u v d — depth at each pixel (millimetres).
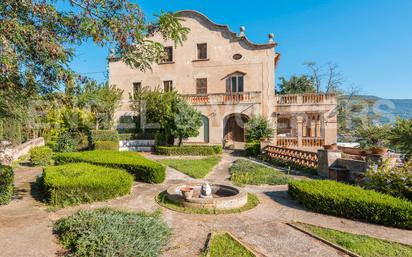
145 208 6730
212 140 21719
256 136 19234
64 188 6949
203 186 7227
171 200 7172
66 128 20578
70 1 4711
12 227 5387
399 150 13461
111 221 4812
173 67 23750
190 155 18562
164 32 5559
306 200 6836
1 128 15539
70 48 5336
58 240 4762
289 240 4867
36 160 14391
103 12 4883
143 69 6074
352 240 4773
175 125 18609
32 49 4746
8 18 4129
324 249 4512
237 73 22578
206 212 6398
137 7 5102
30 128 18156
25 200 7512
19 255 4227
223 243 4668
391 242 4727
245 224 5672
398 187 6906
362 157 10711
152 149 20984
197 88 23438
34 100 6773
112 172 8539
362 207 5855
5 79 5172
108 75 24969
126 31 4961
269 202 7398
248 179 10250
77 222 4875
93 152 13508
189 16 23500
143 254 4035
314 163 12086
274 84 21859
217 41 23062
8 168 7570
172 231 5246
